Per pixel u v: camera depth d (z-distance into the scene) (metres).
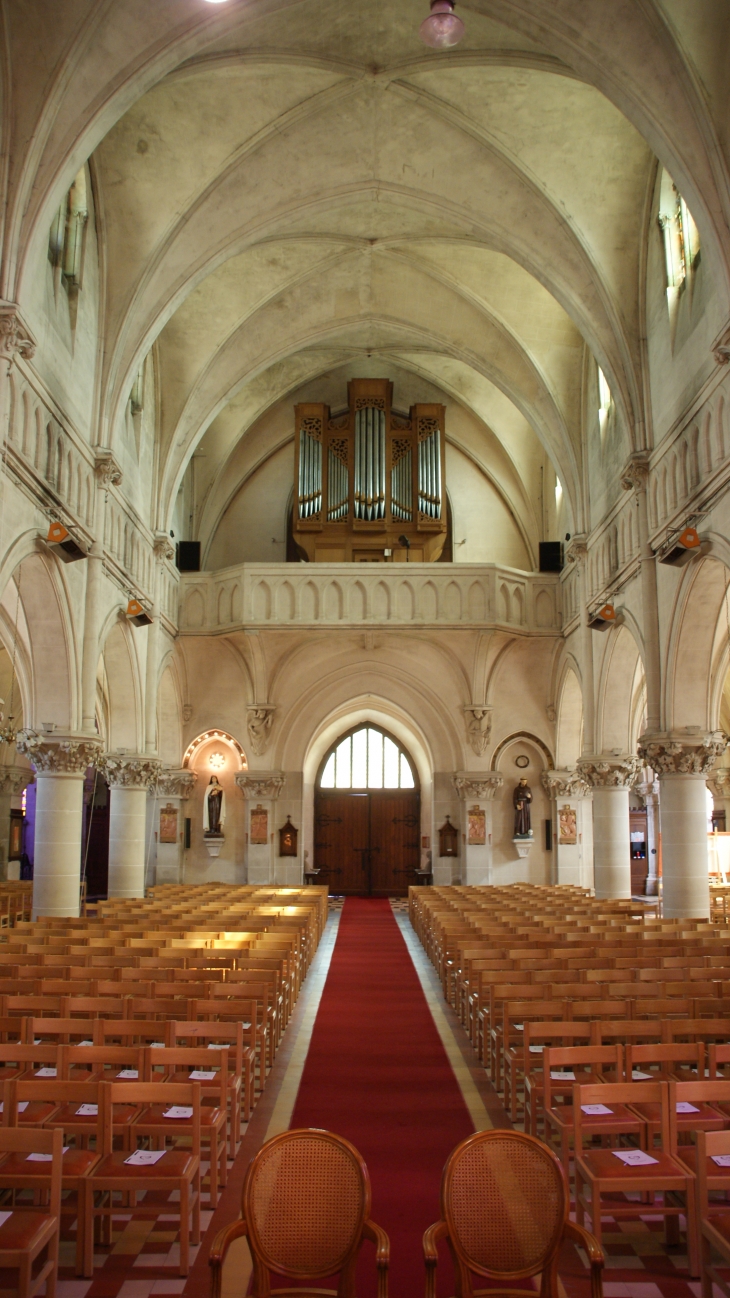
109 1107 6.32
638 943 13.45
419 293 25.36
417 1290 5.85
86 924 15.80
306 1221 4.82
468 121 18.33
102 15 13.77
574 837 28.52
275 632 27.56
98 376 19.39
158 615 24.91
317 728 29.02
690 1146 6.85
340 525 30.06
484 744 28.47
